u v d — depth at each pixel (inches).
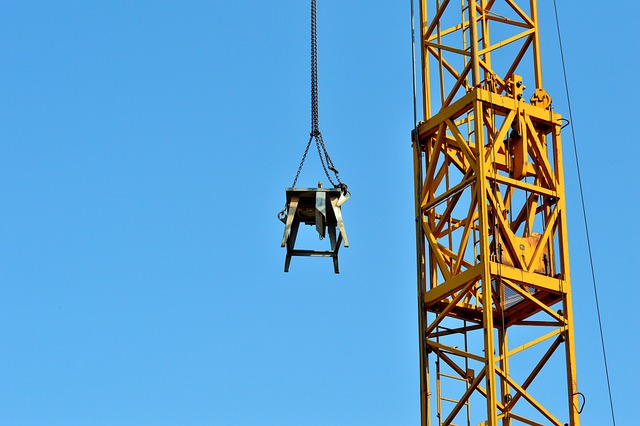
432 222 3132.4
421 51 3275.1
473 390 2915.8
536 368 3002.0
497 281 3016.7
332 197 2901.1
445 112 3132.4
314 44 3112.7
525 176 3112.7
